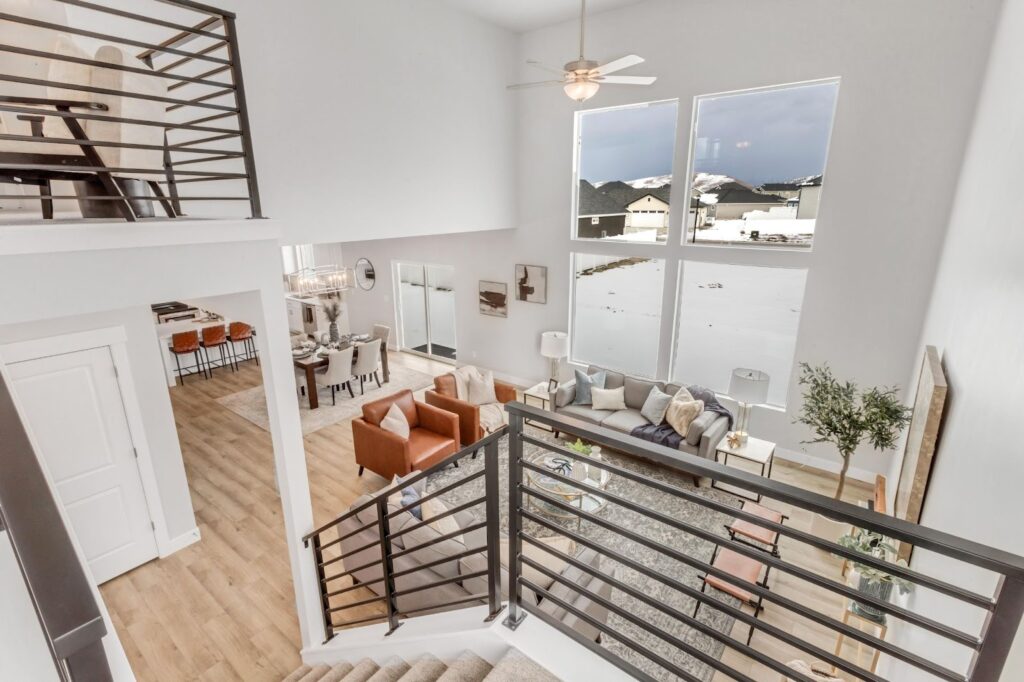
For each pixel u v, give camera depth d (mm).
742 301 5641
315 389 7137
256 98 4035
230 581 3867
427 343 9594
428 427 5672
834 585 1022
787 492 1023
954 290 3230
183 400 7387
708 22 5113
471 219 6301
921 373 3621
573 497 4469
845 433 3898
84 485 3664
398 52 5020
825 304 5027
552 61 6227
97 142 1844
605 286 6668
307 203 4496
